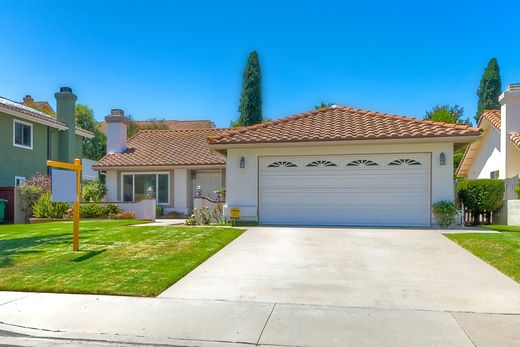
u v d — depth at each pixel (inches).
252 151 594.6
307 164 583.5
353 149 570.6
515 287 276.2
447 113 1190.9
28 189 793.6
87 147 1558.8
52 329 216.4
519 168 708.7
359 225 562.9
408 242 427.5
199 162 898.7
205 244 407.2
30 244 415.8
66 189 369.7
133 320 225.3
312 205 580.4
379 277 302.8
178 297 262.8
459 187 645.3
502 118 735.1
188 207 918.4
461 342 191.8
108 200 928.9
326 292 269.9
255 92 1513.3
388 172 561.9
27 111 908.0
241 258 364.2
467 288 275.0
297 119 651.5
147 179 932.6
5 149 842.2
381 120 612.4
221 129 1093.8
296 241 437.4
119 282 288.5
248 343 195.0
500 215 630.5
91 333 210.2
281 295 265.0
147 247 391.9
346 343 192.7
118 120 991.0
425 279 296.7
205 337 202.2
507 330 205.0
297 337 199.9
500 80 1515.7
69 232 488.1
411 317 224.1
